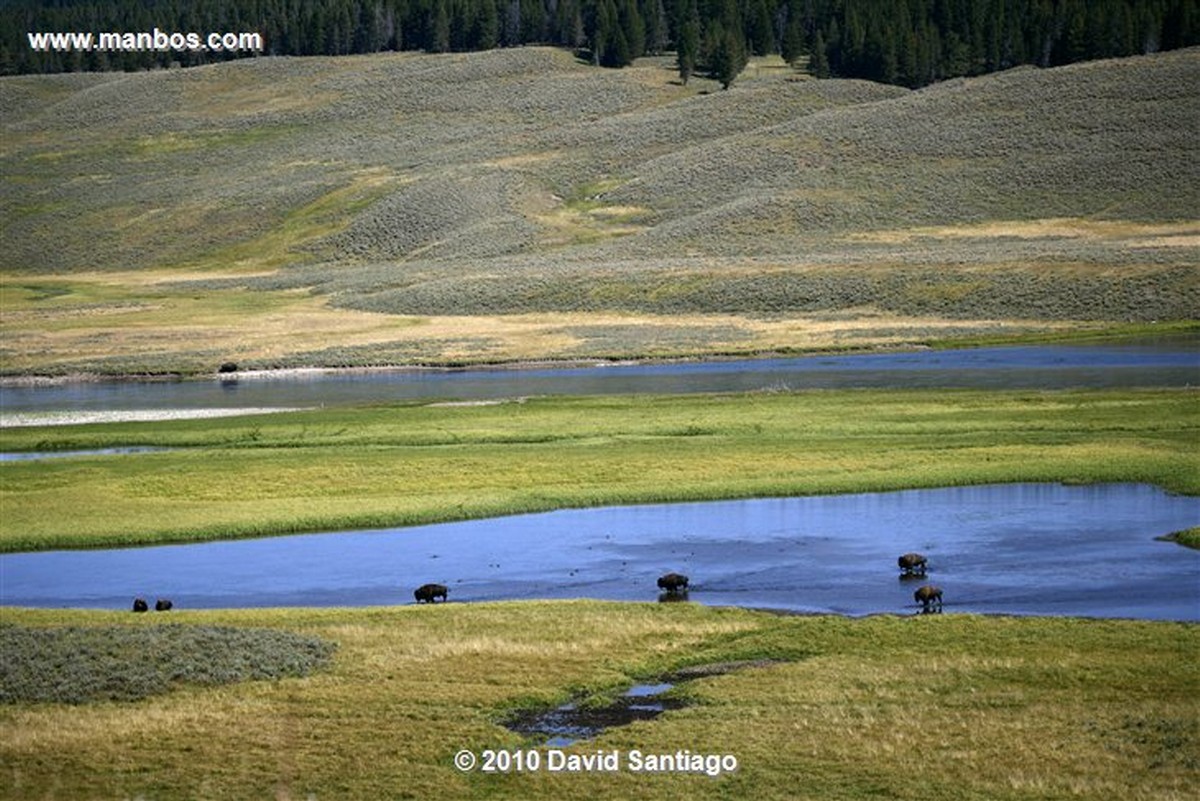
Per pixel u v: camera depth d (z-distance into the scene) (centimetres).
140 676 6662
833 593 8381
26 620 7919
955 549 9319
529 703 6362
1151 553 9038
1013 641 7056
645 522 10512
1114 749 5559
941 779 5334
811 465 12094
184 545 10219
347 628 7588
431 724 6053
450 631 7500
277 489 11744
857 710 6112
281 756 5712
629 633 7406
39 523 10650
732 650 7094
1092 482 11344
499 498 11169
